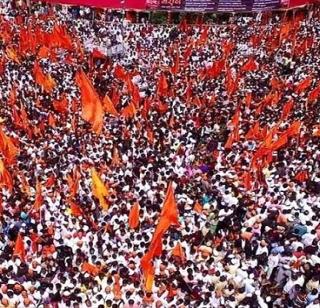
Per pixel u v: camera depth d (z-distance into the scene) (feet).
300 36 141.79
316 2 157.69
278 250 64.69
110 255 64.64
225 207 72.79
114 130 94.73
